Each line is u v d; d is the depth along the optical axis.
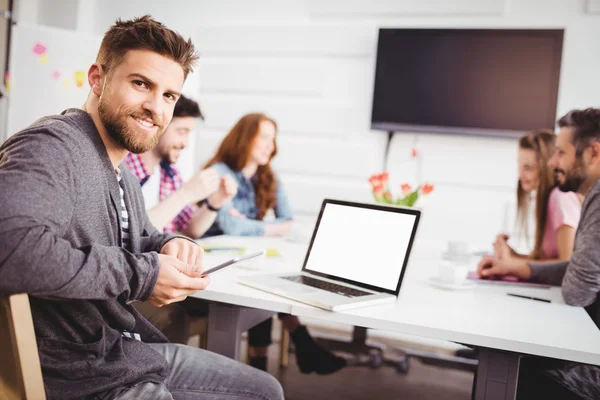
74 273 0.87
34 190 0.87
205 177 1.96
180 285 1.03
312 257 1.61
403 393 2.49
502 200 3.39
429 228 3.51
